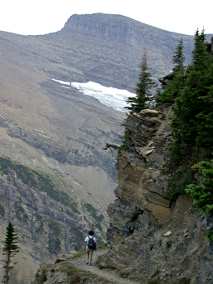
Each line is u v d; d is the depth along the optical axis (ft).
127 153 146.61
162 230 124.36
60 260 155.02
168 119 139.85
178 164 126.00
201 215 109.91
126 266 128.67
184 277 108.27
